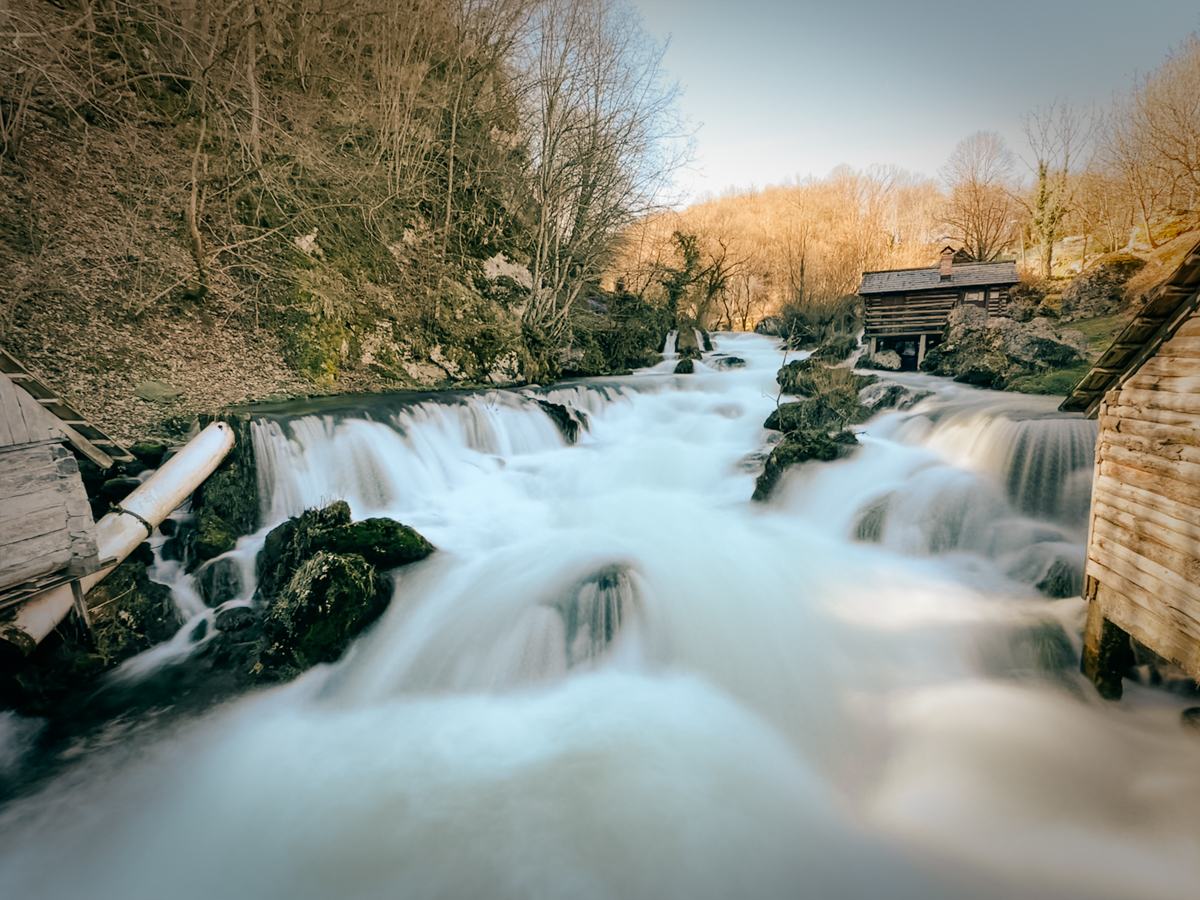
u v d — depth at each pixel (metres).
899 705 6.73
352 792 5.62
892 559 10.14
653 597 8.33
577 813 5.30
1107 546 6.45
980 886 4.65
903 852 5.01
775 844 5.06
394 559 8.89
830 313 32.06
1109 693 6.64
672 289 32.34
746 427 17.09
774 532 11.20
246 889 4.70
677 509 12.40
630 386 20.11
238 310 14.51
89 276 12.74
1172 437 5.47
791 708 6.80
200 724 6.54
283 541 8.65
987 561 9.66
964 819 5.29
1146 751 5.98
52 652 6.84
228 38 15.16
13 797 5.59
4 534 6.18
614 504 12.54
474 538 10.40
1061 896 4.54
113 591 7.60
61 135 13.66
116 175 14.13
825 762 6.09
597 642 7.62
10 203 12.37
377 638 7.74
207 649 7.68
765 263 43.78
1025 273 32.91
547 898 4.53
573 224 24.75
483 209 23.34
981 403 14.62
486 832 5.12
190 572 8.76
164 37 15.14
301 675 7.21
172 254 14.07
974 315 21.25
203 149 15.72
